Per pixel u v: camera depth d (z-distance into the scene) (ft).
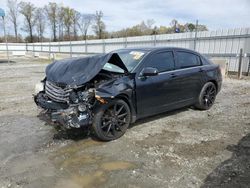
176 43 56.08
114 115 13.70
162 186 9.28
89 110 12.94
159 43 60.08
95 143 13.39
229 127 15.67
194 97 18.58
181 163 11.02
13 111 19.76
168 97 16.31
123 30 156.35
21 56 131.34
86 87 13.23
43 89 15.12
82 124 12.74
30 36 192.85
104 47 80.18
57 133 14.80
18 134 14.73
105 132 13.43
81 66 14.32
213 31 48.32
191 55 18.52
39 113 19.07
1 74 45.65
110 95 12.96
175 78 16.47
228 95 26.09
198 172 10.25
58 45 111.14
